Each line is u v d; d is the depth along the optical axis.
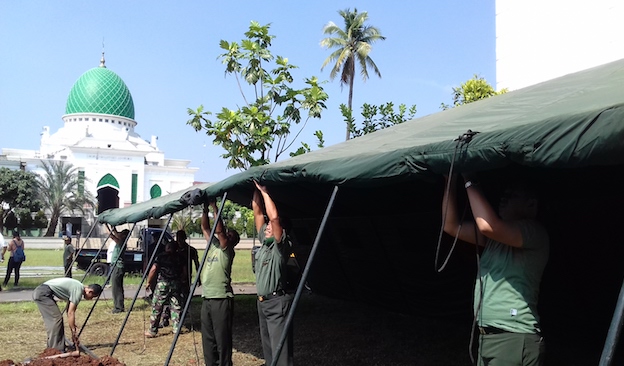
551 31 11.37
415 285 9.51
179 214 38.41
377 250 9.82
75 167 53.06
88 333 9.50
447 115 7.22
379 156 3.99
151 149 63.62
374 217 9.26
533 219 3.28
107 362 6.37
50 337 7.46
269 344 5.62
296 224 11.66
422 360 7.21
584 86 4.95
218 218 6.18
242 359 7.51
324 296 13.08
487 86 17.00
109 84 62.91
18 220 49.25
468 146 3.24
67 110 63.31
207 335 6.35
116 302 11.61
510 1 12.41
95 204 52.47
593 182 5.54
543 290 7.24
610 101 3.20
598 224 6.12
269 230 5.67
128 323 10.48
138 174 59.38
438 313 9.32
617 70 5.34
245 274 21.14
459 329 9.14
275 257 5.54
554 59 11.27
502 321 3.06
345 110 15.40
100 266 19.23
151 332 9.18
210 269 6.31
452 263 8.45
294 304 4.11
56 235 50.28
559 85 5.82
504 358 3.03
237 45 13.15
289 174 5.02
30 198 48.50
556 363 6.69
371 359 7.32
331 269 11.96
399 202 8.03
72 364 6.11
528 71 11.89
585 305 6.82
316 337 8.73
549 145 2.84
